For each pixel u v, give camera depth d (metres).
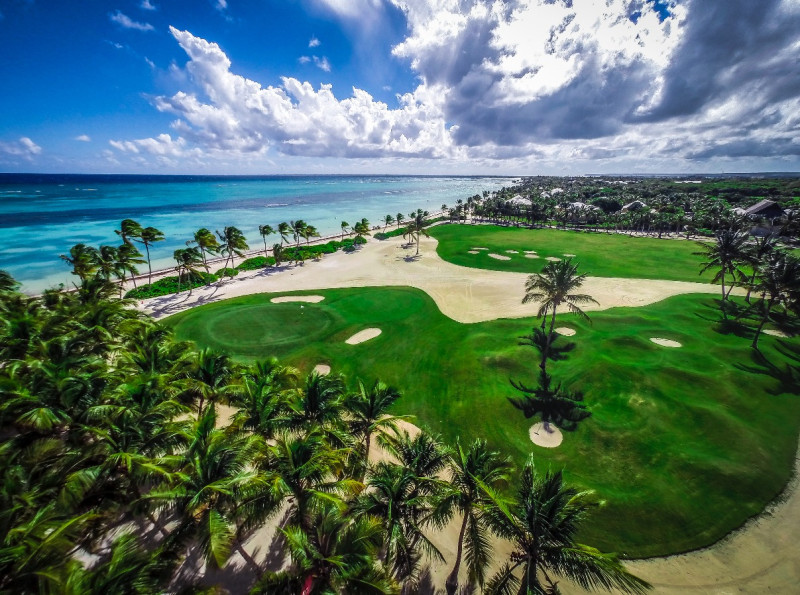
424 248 89.81
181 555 17.08
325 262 77.44
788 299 34.94
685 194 196.00
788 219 92.81
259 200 192.88
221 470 14.30
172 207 151.25
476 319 46.16
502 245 90.56
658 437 24.56
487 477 14.48
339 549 12.70
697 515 19.61
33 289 56.84
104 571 10.56
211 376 21.16
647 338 38.88
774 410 27.39
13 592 9.94
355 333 41.72
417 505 14.98
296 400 20.11
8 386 16.50
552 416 27.11
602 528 19.02
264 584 11.88
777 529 18.98
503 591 13.04
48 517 12.47
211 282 61.84
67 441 16.44
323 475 14.84
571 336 39.56
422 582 16.70
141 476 14.38
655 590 16.44
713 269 68.62
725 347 36.00
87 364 20.12
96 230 97.69
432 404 28.98
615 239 98.44
